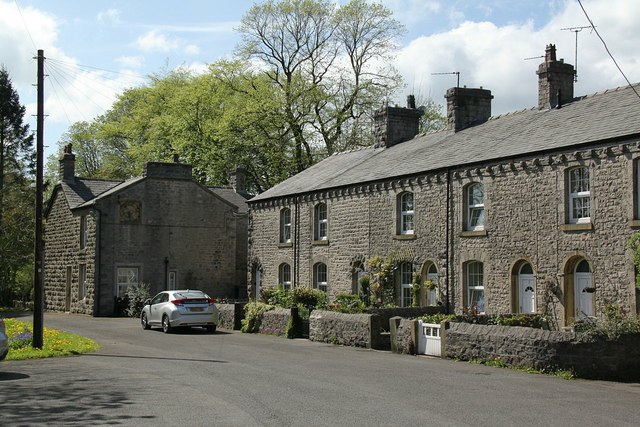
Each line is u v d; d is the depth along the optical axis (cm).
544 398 1200
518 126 2523
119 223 3928
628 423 996
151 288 3988
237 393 1215
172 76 5575
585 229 2042
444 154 2656
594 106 2306
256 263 3700
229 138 4619
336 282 3086
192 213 4141
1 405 1107
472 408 1095
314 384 1321
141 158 5141
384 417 1016
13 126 5688
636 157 1912
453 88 2902
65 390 1250
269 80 4841
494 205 2342
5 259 4259
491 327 1688
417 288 2622
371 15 4769
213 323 2686
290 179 3781
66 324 3108
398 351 1945
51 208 4466
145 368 1562
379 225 2845
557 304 2111
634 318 1677
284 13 4753
